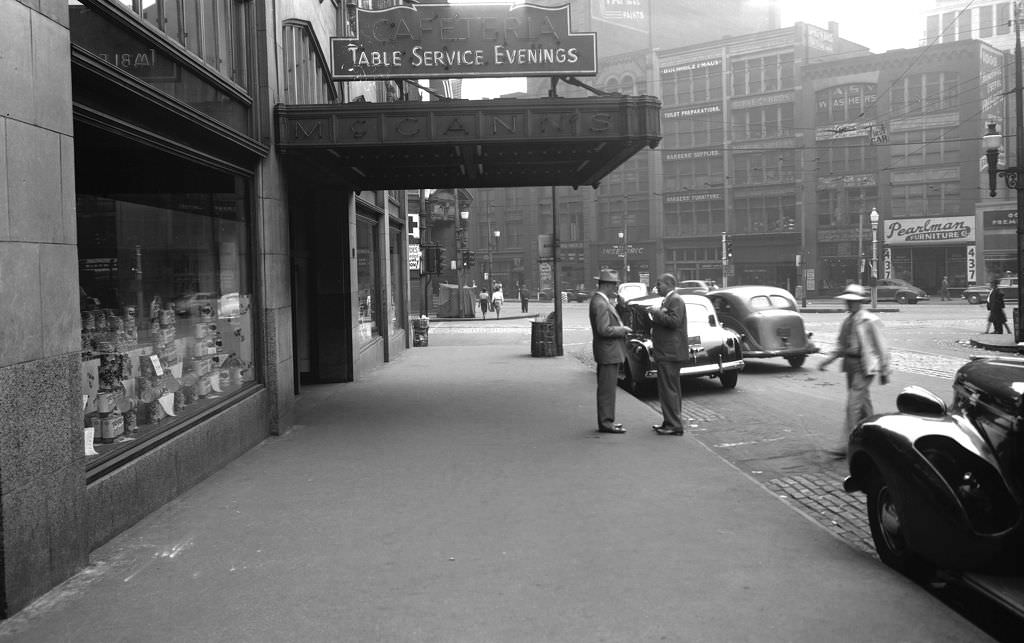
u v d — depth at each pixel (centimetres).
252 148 848
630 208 6912
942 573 441
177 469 648
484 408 1113
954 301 5066
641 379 1283
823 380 1477
